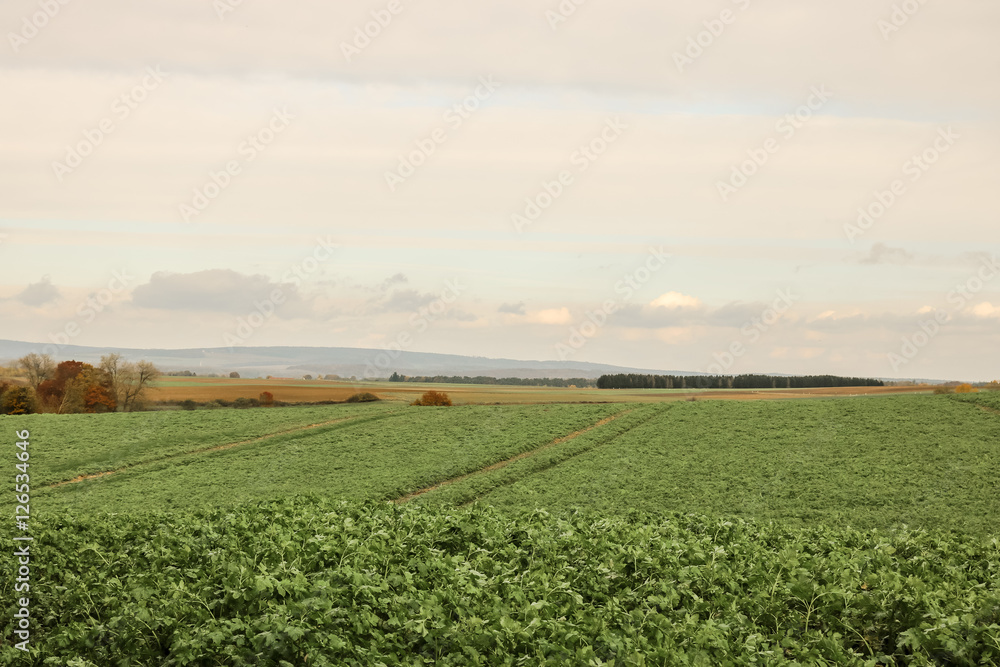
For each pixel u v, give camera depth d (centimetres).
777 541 1541
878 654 858
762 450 5153
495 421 6894
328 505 1883
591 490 4216
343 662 774
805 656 798
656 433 6012
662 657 755
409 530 1398
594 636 820
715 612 975
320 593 903
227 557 1170
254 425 6875
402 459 5325
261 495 4206
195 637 814
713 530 1598
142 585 1064
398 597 928
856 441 5253
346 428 6738
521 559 1275
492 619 865
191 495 4269
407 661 783
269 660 779
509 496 4103
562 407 7606
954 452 4778
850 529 1653
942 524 3195
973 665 771
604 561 1201
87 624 998
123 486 4544
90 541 1511
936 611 869
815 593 960
